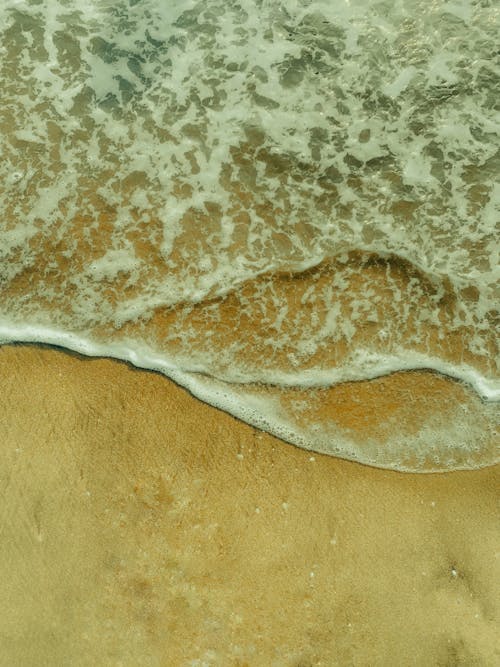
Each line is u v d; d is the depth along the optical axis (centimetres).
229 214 495
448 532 441
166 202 496
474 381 469
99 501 450
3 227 498
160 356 475
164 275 488
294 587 437
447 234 491
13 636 447
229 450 455
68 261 492
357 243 491
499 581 434
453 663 428
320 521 443
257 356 475
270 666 434
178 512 446
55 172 503
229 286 485
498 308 479
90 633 443
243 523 443
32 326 482
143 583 443
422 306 479
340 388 468
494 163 495
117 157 505
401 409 464
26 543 451
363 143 505
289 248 490
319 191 498
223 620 438
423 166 500
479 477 452
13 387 468
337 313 479
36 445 458
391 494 448
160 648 439
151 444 455
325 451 456
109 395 465
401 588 434
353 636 432
